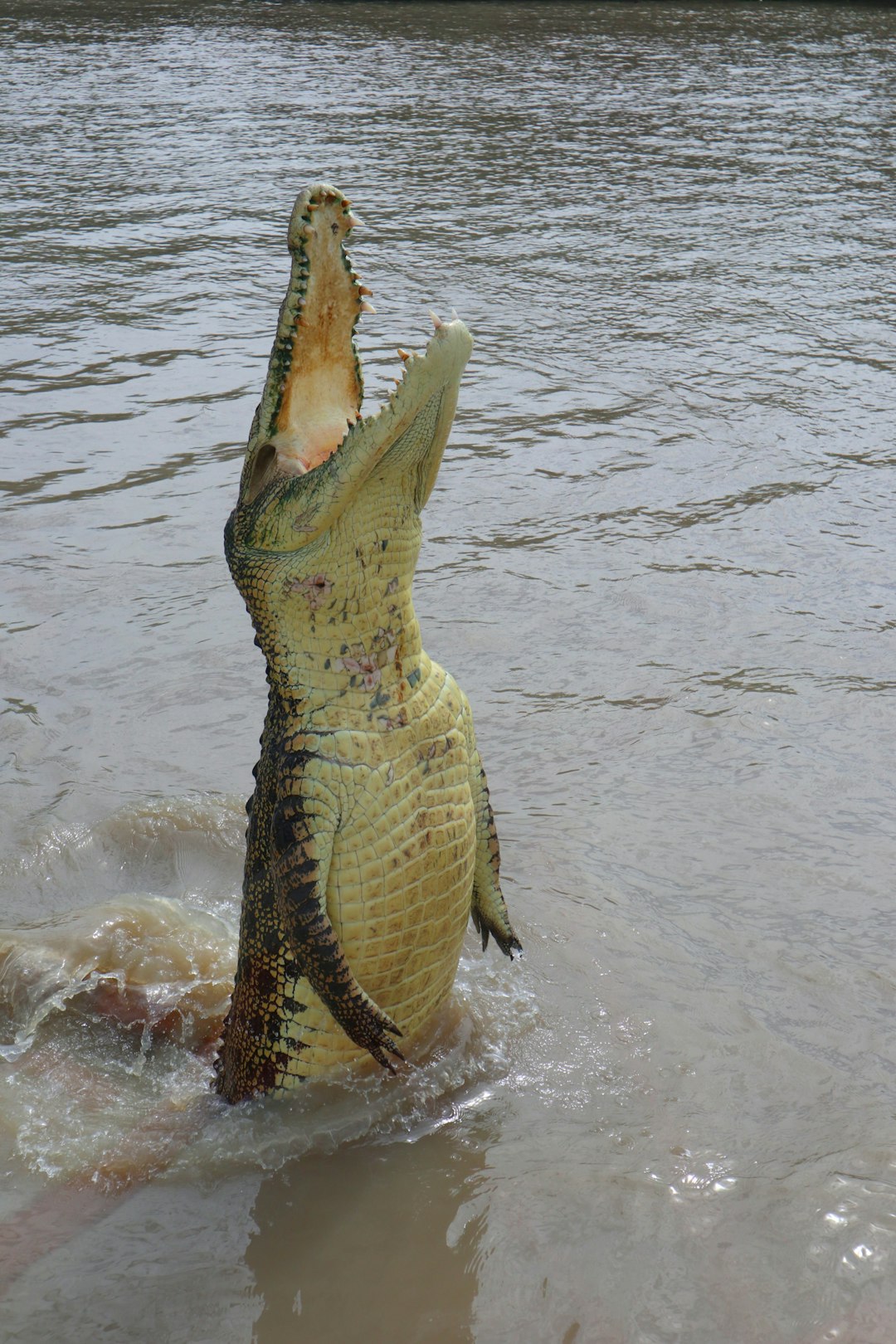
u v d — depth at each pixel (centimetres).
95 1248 299
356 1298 281
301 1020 336
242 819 468
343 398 347
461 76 1923
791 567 654
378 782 318
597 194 1371
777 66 2039
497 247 1191
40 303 1035
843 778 482
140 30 2278
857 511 715
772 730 514
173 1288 287
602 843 449
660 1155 316
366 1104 341
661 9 2558
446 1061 352
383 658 324
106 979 392
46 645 586
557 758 501
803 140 1602
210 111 1698
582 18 2438
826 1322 269
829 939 397
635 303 1062
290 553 321
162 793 484
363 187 1370
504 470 771
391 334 966
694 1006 370
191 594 634
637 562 662
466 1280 285
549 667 568
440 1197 309
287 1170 321
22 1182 322
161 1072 372
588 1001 374
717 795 475
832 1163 309
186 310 1025
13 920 429
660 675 559
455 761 335
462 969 389
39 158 1467
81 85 1842
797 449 798
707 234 1248
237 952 411
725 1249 288
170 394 874
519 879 430
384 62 2022
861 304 1066
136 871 455
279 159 1471
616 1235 293
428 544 685
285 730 328
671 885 425
